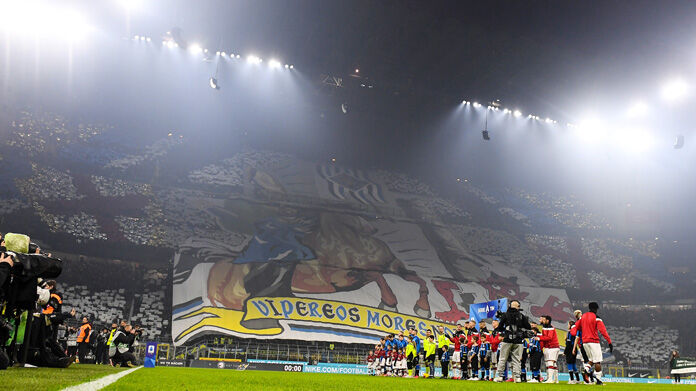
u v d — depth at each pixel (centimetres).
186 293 3394
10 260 667
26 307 716
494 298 4244
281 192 4862
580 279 4931
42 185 3881
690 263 5200
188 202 4381
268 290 3612
